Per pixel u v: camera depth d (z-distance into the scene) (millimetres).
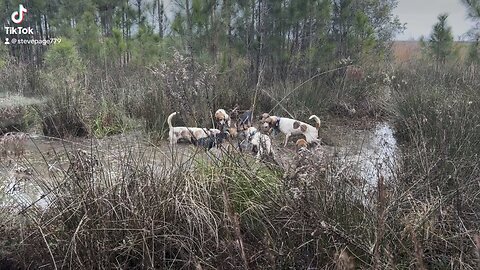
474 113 4902
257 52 8430
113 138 4348
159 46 9062
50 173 3086
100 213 2697
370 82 8617
